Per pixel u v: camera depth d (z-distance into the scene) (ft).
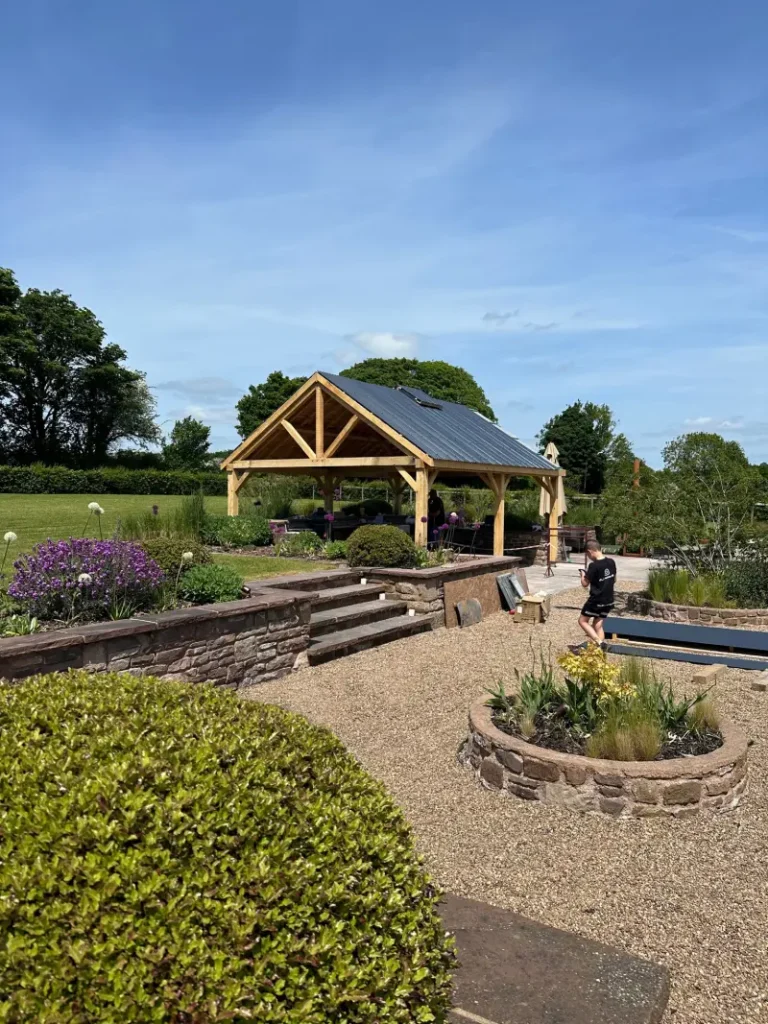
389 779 18.44
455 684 27.12
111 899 6.17
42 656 19.66
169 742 8.61
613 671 18.75
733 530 44.52
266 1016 5.83
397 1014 6.50
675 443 49.67
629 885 13.56
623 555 74.54
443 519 61.77
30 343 133.18
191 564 28.81
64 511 68.85
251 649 26.50
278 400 187.32
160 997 5.63
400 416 50.26
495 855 14.65
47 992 5.50
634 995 9.70
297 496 80.89
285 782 8.26
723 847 15.05
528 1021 9.10
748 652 33.35
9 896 6.07
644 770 16.08
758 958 11.39
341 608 34.78
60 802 7.11
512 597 42.80
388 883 7.45
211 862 6.79
